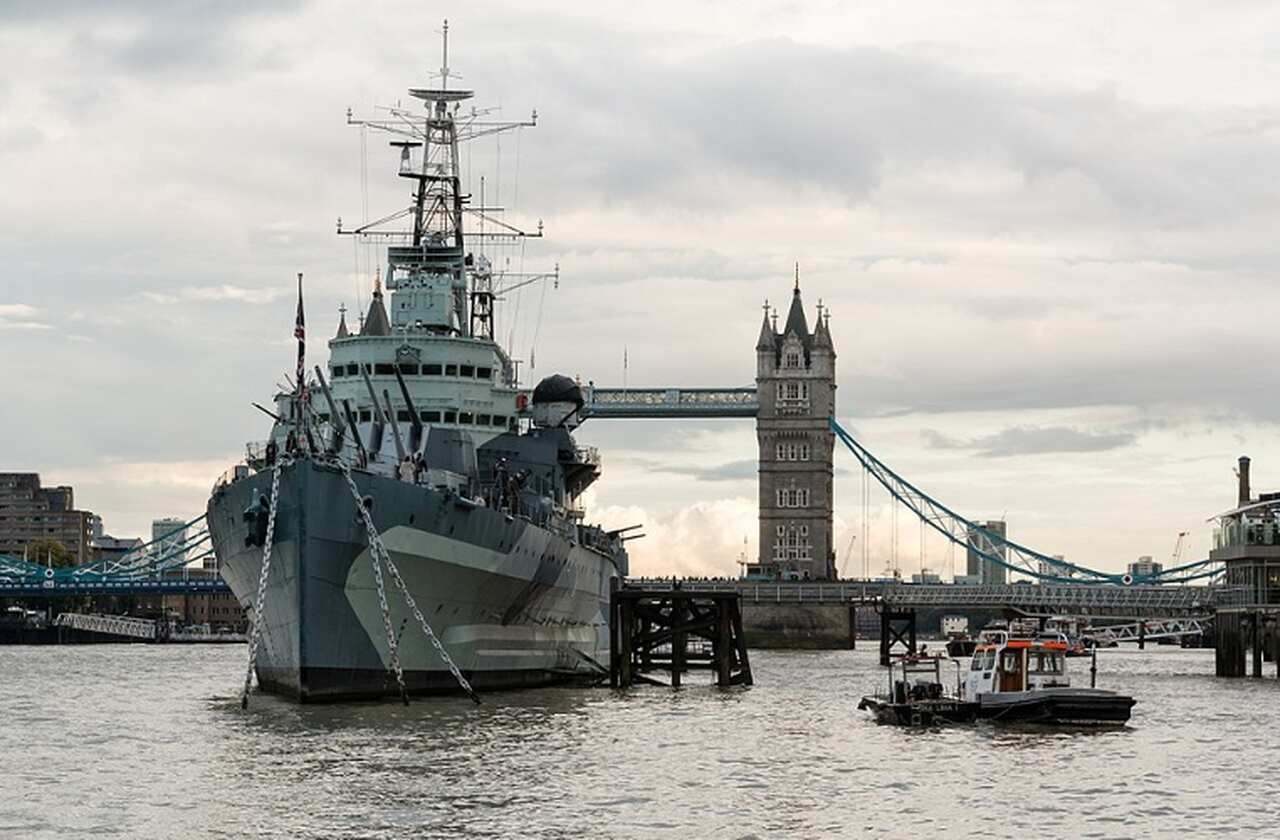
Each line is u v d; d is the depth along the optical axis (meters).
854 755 66.44
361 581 76.31
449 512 79.75
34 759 61.84
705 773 59.94
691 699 94.50
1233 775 62.19
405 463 81.62
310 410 79.88
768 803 53.66
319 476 74.06
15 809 50.41
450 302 100.06
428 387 95.56
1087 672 142.50
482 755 61.72
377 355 95.31
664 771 59.97
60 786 54.66
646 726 75.75
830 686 110.94
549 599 97.19
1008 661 81.69
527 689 97.12
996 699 79.94
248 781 54.91
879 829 49.59
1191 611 152.12
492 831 47.25
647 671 110.44
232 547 81.38
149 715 80.00
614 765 60.91
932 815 52.25
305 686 75.94
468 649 85.69
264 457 90.06
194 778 55.91
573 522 107.19
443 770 57.59
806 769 61.81
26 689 103.81
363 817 48.75
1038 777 60.75
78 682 113.25
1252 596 134.88
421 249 103.06
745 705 90.06
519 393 101.94
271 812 49.47
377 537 75.31
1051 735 75.06
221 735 67.88
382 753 61.38
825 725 78.31
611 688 103.69
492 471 96.31
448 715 74.81
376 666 78.81
